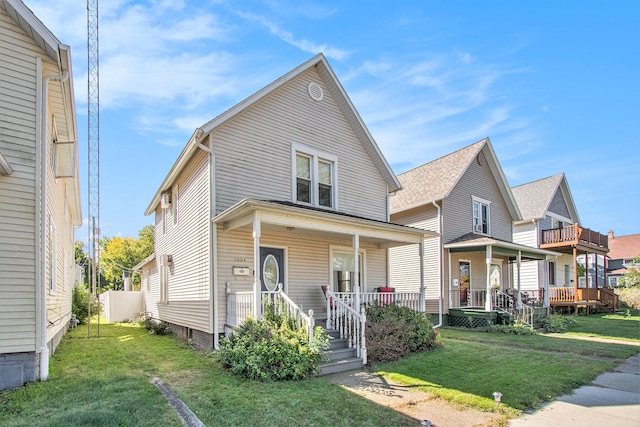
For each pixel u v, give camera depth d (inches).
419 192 695.1
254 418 189.0
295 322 291.0
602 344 431.2
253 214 308.3
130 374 265.1
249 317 298.5
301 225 332.2
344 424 185.6
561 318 622.5
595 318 741.9
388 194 522.9
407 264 686.5
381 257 496.1
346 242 459.5
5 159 225.1
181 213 459.8
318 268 429.4
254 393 225.5
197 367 289.1
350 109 478.6
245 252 374.0
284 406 205.3
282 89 428.1
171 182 490.3
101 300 940.0
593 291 842.2
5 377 230.4
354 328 320.8
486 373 283.4
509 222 799.7
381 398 225.9
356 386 248.7
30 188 246.4
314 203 436.1
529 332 522.9
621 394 242.5
